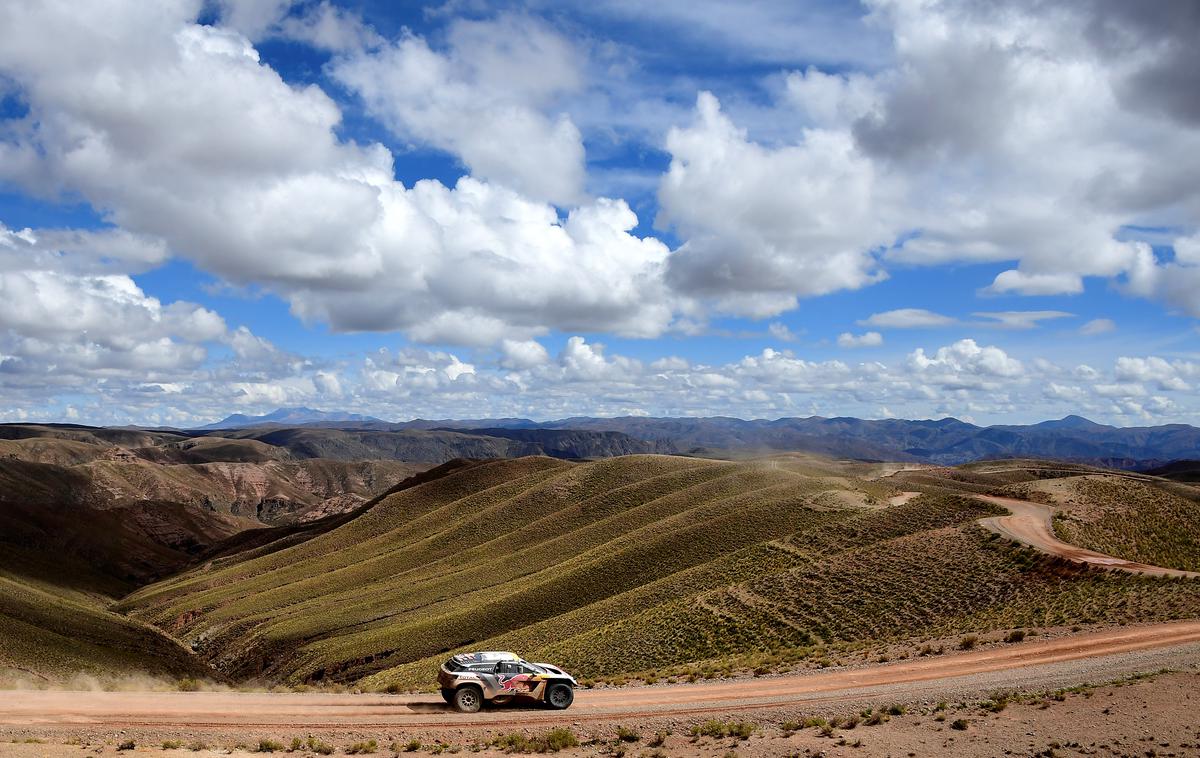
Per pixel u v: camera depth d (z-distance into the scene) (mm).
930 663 33719
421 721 23016
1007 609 46344
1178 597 39938
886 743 20438
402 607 131500
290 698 25734
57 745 18141
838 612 54375
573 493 188375
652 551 107500
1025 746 19906
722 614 60219
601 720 23703
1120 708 22547
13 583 117000
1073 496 76500
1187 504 75875
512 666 25375
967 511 72938
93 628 105062
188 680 31312
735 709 25359
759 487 139875
